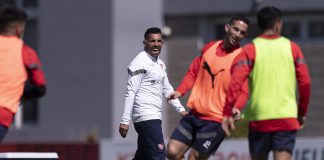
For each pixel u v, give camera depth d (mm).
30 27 53250
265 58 21328
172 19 51438
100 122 50969
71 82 51438
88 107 51188
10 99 20109
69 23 51500
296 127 21422
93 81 51094
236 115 20922
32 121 52938
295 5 50344
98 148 44250
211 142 24672
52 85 51875
